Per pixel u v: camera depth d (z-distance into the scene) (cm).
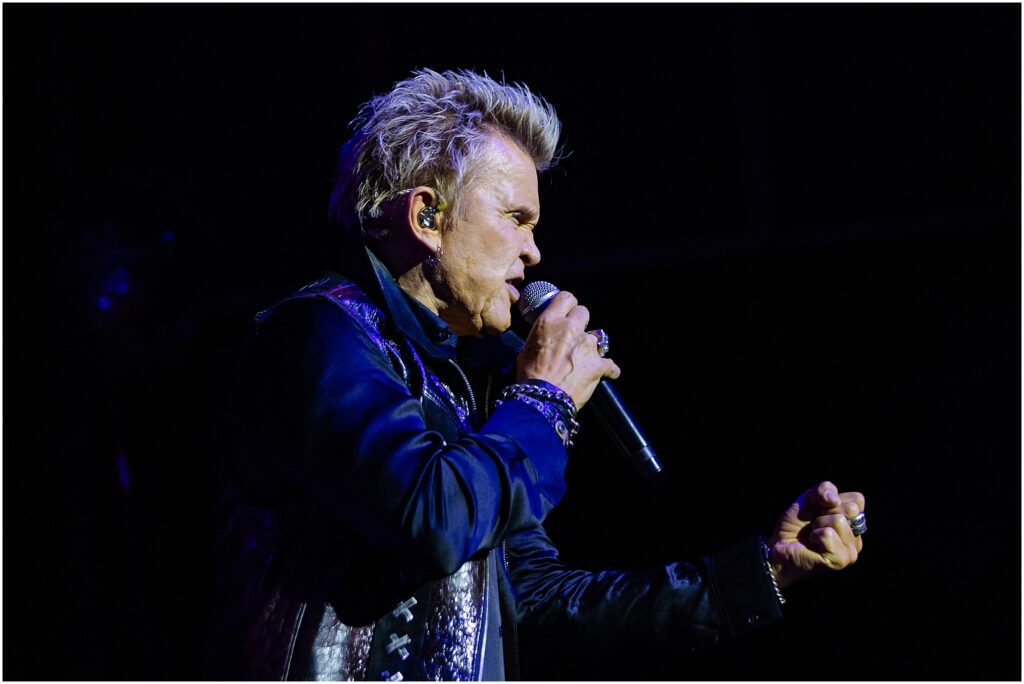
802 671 787
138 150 841
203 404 755
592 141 866
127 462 742
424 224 317
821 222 831
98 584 731
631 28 862
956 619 770
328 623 277
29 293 754
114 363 746
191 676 725
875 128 823
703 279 843
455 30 873
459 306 322
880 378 806
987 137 798
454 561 259
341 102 873
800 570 337
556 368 304
